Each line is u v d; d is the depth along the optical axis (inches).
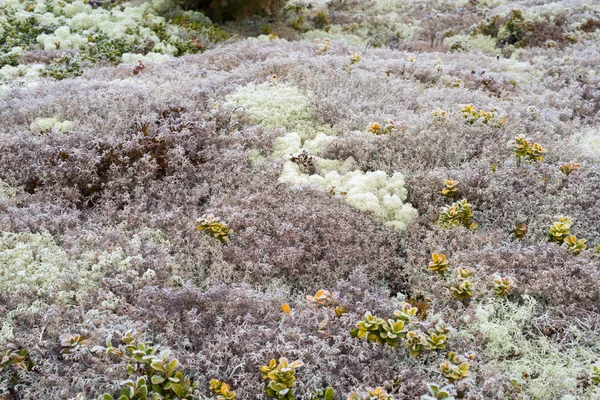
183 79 299.6
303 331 148.3
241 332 143.6
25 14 418.3
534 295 164.2
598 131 271.9
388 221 198.1
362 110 269.1
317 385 134.1
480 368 138.9
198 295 154.5
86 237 178.1
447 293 163.8
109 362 132.8
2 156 215.5
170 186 209.6
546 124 261.6
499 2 590.6
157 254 175.9
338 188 210.2
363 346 144.0
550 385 137.3
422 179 214.5
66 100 260.4
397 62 339.0
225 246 182.4
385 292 169.2
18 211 187.6
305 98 270.1
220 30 484.4
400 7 606.9
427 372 141.6
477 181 212.1
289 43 398.9
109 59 375.6
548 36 454.6
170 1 508.4
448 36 512.4
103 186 211.5
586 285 162.4
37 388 129.0
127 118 249.4
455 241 184.1
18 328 142.7
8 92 279.0
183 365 135.5
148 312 149.6
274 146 237.3
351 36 524.1
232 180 217.8
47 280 157.5
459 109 263.7
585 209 204.2
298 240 183.8
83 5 455.2
